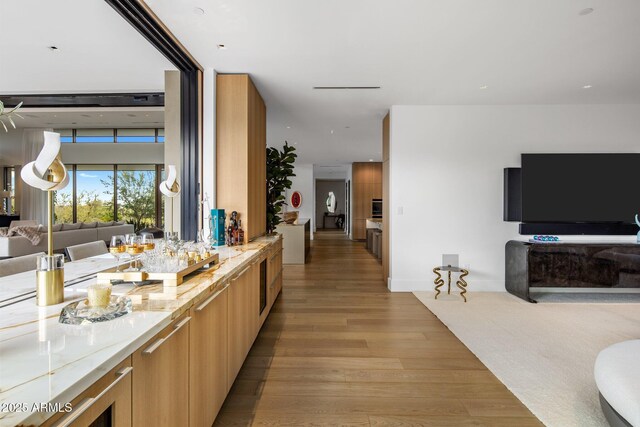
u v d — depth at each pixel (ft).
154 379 3.53
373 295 14.52
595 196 14.69
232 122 11.10
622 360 5.70
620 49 9.66
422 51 9.76
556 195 14.67
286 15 7.83
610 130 14.98
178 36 8.77
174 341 4.00
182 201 10.82
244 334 7.63
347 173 42.65
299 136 21.94
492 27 8.45
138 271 5.32
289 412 6.24
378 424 5.91
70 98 14.20
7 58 10.41
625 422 4.98
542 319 11.37
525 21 8.17
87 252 8.46
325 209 57.36
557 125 15.05
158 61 10.61
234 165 11.07
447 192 15.21
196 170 10.81
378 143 24.31
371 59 10.27
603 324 10.85
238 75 11.15
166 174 7.90
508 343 9.37
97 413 2.58
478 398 6.72
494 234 15.21
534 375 7.61
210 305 5.32
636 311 12.26
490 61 10.46
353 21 8.13
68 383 2.32
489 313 12.03
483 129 15.12
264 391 6.96
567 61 10.49
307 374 7.66
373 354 8.70
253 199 11.93
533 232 14.76
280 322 11.07
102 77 12.06
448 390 7.01
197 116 10.80
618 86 12.67
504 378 7.48
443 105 15.05
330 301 13.56
